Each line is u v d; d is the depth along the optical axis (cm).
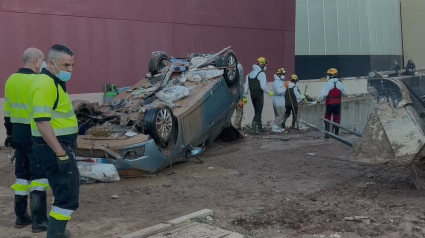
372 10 1964
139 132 805
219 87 941
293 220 568
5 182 755
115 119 845
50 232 448
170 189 714
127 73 1272
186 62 1016
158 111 780
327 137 1231
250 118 1628
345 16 2081
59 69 442
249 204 633
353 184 741
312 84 1908
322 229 538
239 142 1161
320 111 1819
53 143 421
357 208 612
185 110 845
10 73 1044
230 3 1555
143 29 1302
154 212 601
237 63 1020
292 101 1407
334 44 2036
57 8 1117
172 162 844
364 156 666
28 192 555
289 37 1792
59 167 430
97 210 610
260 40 1670
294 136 1292
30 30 1073
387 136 646
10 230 538
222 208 616
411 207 612
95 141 755
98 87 1206
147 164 765
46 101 426
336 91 1226
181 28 1405
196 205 630
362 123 1994
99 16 1202
